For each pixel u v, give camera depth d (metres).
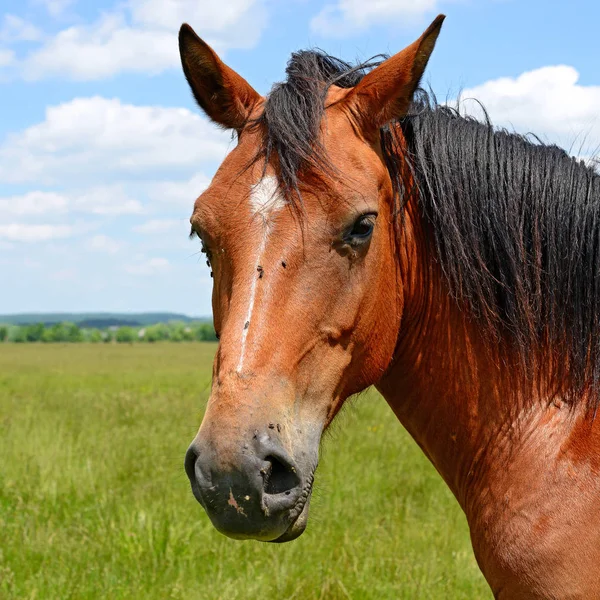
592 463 2.24
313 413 2.16
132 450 8.11
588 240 2.43
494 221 2.44
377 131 2.39
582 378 2.34
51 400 15.02
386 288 2.36
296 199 2.12
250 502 1.90
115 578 4.44
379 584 4.38
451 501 6.18
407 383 2.63
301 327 2.09
